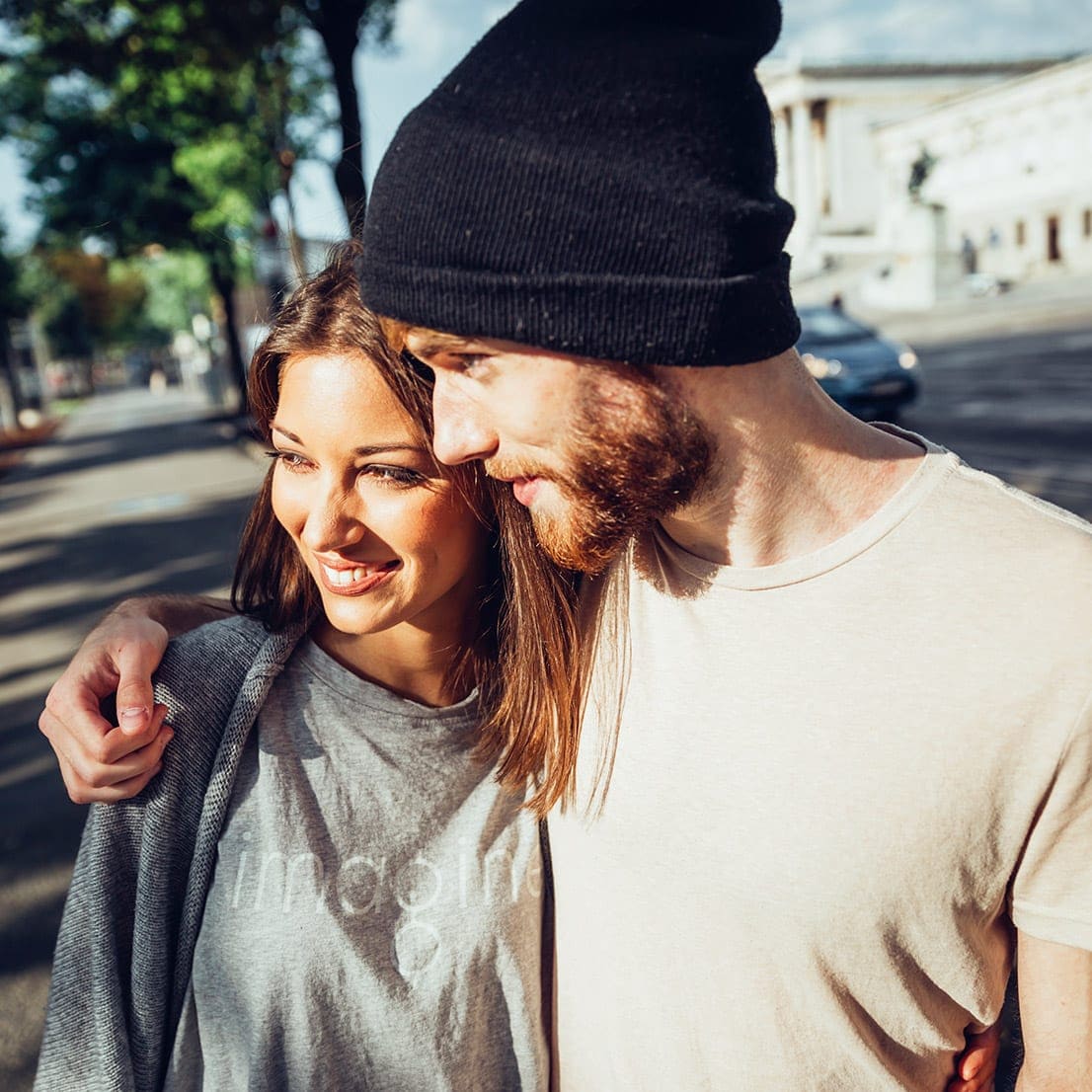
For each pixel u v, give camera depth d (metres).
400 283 0.96
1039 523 1.05
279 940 1.17
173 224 19.06
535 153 0.91
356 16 8.05
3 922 3.29
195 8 9.43
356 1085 1.21
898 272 40.47
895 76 58.84
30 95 17.02
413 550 1.17
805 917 1.05
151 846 1.16
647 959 1.16
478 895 1.26
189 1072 1.22
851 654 1.05
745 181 0.95
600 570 1.17
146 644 1.19
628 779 1.15
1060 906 1.02
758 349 0.97
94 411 46.75
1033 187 46.97
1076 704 0.96
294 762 1.22
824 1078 1.10
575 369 0.97
